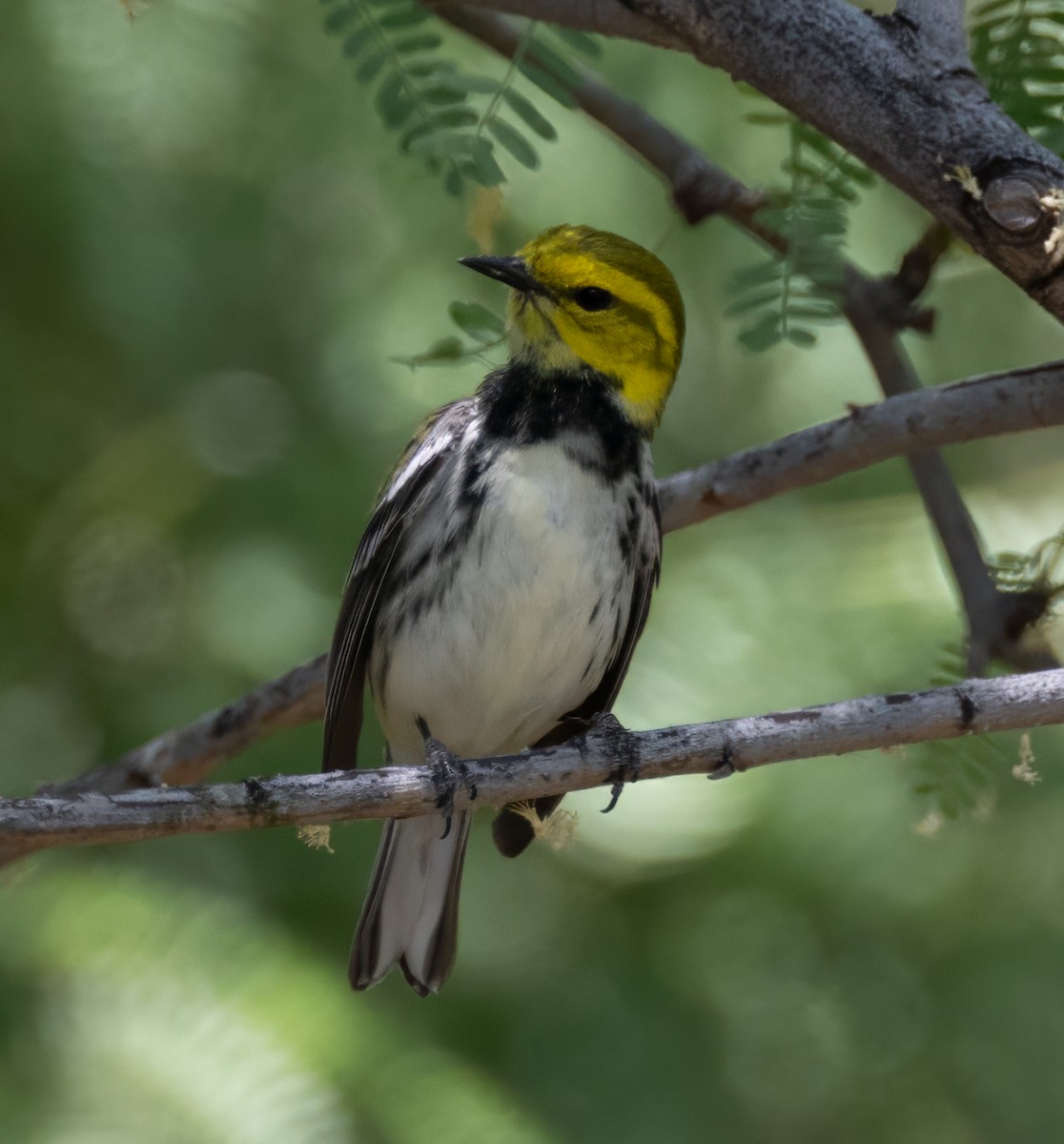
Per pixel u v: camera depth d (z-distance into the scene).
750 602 11.23
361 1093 8.75
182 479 11.28
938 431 8.17
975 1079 11.25
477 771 7.02
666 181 8.66
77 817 6.11
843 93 6.33
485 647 8.97
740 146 10.45
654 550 9.16
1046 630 8.67
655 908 11.43
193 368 11.28
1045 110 7.25
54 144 10.55
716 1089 11.00
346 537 11.03
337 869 10.94
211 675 10.88
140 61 10.59
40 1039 8.81
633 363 9.01
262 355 11.41
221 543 11.13
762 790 11.12
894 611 11.20
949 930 11.37
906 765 11.12
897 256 10.34
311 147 11.12
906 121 6.29
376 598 9.20
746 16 6.35
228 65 10.81
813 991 11.30
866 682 10.95
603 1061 10.96
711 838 11.13
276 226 11.22
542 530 8.81
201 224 11.05
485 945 11.34
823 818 11.10
